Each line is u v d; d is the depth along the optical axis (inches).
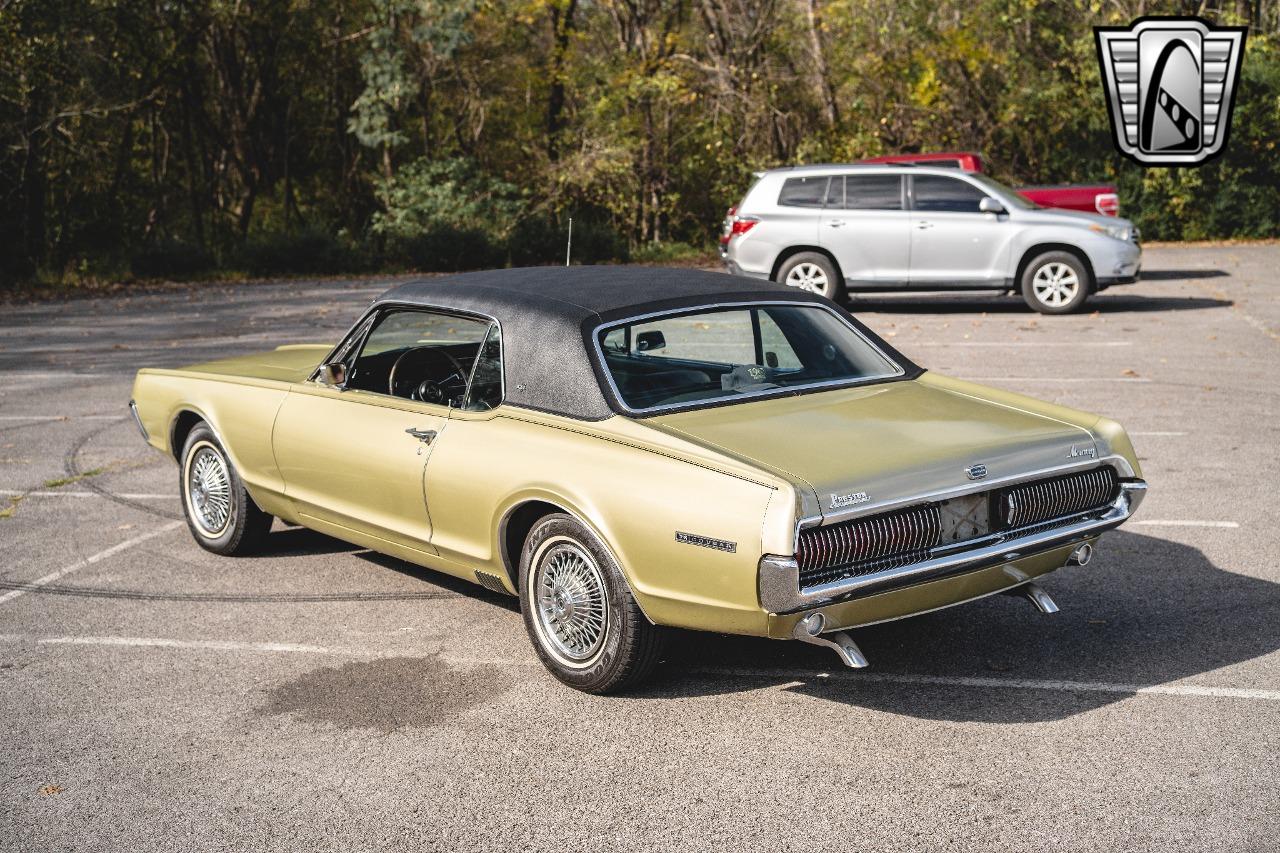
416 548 213.9
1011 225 647.8
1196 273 892.0
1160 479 308.3
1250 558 243.4
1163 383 444.1
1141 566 241.0
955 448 172.6
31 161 1158.3
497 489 189.5
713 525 160.7
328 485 227.9
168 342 634.2
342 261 1165.1
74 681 196.4
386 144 1331.2
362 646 209.5
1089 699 177.8
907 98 1344.7
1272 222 1269.7
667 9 1409.9
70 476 346.3
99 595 241.1
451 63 1349.7
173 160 1494.8
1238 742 161.6
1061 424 189.2
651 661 179.2
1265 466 318.0
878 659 196.9
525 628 201.2
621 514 171.2
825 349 205.9
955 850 136.5
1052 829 140.3
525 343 194.1
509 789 155.3
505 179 1381.6
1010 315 665.0
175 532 287.4
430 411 207.8
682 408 184.7
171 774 162.4
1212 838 136.9
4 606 235.6
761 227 680.4
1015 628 209.2
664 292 202.2
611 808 149.2
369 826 146.9
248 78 1462.8
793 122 1380.4
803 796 150.6
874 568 162.7
